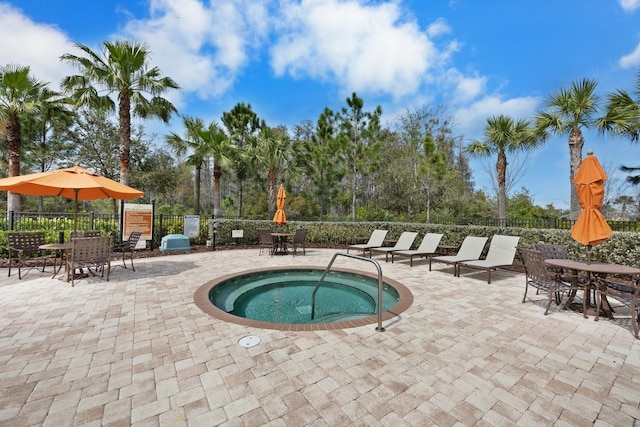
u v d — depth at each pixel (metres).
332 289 6.39
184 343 3.15
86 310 4.17
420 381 2.46
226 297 5.61
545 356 2.92
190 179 29.53
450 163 19.33
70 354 2.89
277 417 2.00
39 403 2.13
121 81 9.96
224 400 2.19
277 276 7.17
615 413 2.08
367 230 12.20
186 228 11.66
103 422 1.94
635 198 19.30
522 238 7.73
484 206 19.88
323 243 12.87
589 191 4.19
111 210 20.83
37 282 5.77
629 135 10.62
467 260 6.71
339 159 15.59
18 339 3.22
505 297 4.98
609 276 5.95
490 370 2.64
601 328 3.65
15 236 6.29
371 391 2.31
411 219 18.66
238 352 2.96
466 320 3.89
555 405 2.16
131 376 2.51
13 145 10.21
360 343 3.17
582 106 9.30
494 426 1.94
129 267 7.50
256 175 17.94
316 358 2.84
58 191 6.51
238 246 11.94
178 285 5.61
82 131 18.05
